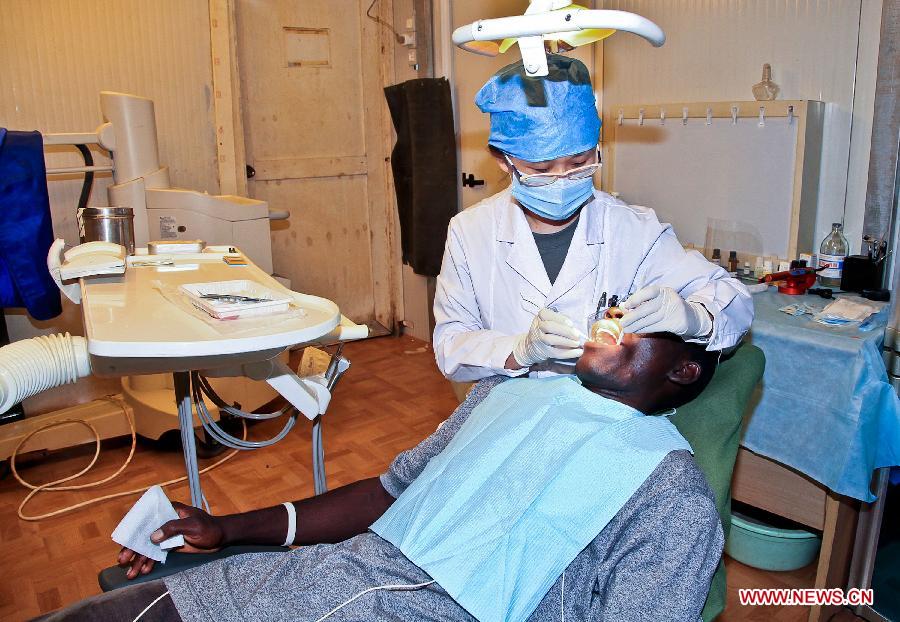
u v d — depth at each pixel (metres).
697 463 1.10
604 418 1.13
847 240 2.38
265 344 1.17
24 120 3.15
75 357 1.32
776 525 2.28
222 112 3.64
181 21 3.46
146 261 1.88
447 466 1.21
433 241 3.92
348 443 3.07
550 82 1.22
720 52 2.59
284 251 4.21
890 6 2.09
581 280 1.43
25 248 2.48
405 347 4.36
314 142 4.19
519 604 1.07
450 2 3.79
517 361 1.29
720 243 2.62
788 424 1.96
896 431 1.79
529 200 1.33
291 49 4.02
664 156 2.78
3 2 3.03
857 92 2.27
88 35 3.23
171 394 2.95
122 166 2.83
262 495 2.65
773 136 2.40
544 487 1.10
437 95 3.77
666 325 1.10
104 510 2.57
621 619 0.99
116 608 1.09
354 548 1.18
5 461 2.94
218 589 1.12
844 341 1.82
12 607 2.07
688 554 0.99
